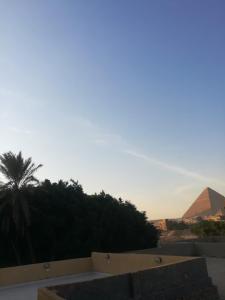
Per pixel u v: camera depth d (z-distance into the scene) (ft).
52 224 119.14
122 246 132.05
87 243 120.57
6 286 63.87
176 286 45.78
